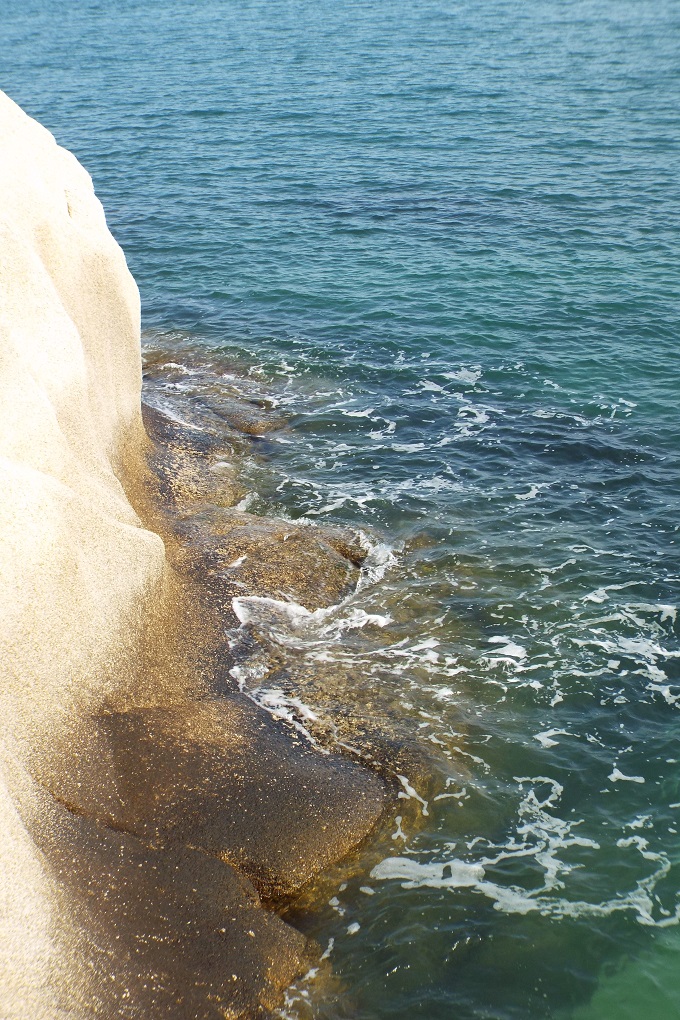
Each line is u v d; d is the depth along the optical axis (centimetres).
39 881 782
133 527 1164
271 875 919
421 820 995
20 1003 703
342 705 1106
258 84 5484
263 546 1366
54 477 1120
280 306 2453
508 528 1521
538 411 1916
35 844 816
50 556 984
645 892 934
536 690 1173
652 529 1516
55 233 1356
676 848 978
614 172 3469
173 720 1020
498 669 1202
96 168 3803
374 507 1577
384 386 2033
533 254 2725
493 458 1745
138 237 2994
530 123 4228
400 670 1184
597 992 848
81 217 1477
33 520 982
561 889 935
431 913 908
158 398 1889
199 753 988
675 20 7531
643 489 1638
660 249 2725
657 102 4541
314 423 1870
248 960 838
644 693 1175
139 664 1075
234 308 2448
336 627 1253
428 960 869
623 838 990
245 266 2728
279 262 2748
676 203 3103
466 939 888
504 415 1903
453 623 1283
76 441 1247
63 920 779
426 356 2166
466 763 1065
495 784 1044
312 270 2680
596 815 1015
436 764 1051
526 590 1360
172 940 827
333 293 2517
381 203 3231
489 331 2269
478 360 2138
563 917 909
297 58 6375
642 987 852
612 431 1833
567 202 3164
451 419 1894
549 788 1044
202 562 1307
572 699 1162
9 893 736
